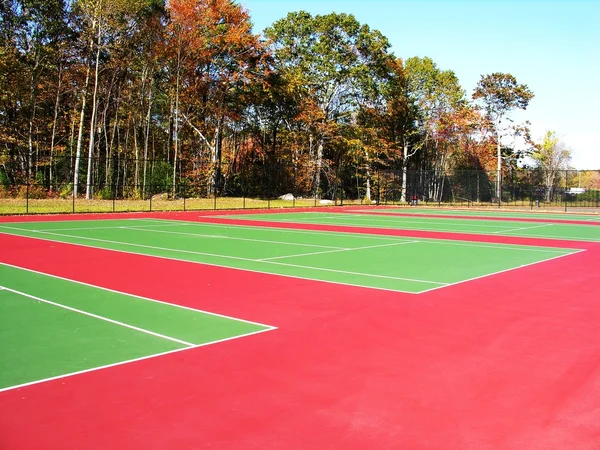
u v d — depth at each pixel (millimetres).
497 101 71312
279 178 61219
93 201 41812
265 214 40344
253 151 70625
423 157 76938
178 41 52406
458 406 5672
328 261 16297
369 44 62094
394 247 20359
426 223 34094
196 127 59938
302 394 5930
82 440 4793
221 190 59344
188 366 6777
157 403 5629
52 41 49094
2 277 12883
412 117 70000
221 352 7359
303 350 7500
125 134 59406
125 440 4805
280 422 5223
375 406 5633
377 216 40938
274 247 19703
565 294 11688
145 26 50094
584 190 61906
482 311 10016
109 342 7773
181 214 37844
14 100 47188
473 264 16125
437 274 14172
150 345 7652
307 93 63000
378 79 65000
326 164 59906
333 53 61219
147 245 19594
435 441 4879
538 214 48094
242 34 56344
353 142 61719
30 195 42625
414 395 5949
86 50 48969
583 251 19875
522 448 4773
